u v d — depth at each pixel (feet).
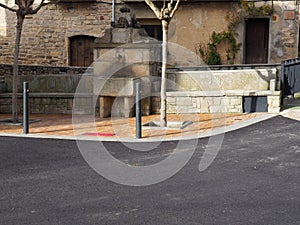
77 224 11.35
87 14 47.09
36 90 34.96
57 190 14.15
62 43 48.08
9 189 14.24
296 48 42.88
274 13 42.98
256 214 11.98
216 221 11.50
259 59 44.57
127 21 30.83
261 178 15.43
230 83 30.55
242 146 20.22
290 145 20.26
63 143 21.34
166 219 11.67
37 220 11.62
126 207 12.60
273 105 28.53
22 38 49.08
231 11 43.70
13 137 22.95
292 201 13.01
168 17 25.09
